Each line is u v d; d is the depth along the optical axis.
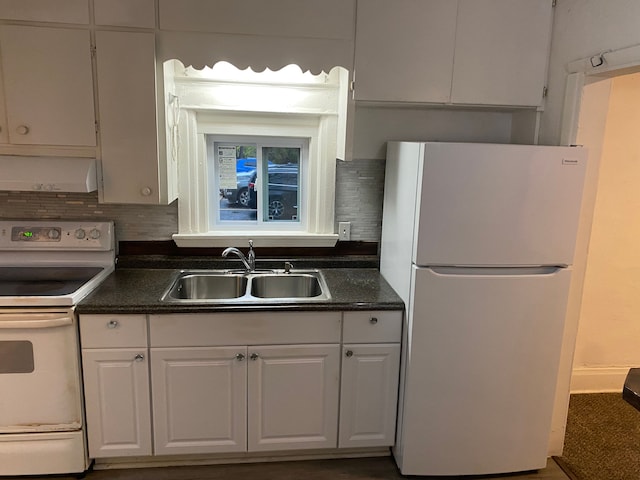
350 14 2.13
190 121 2.47
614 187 2.84
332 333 2.16
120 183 2.19
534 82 2.27
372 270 2.67
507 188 1.96
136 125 2.14
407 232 2.11
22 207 2.47
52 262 2.46
